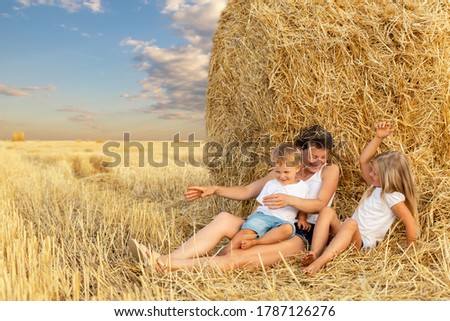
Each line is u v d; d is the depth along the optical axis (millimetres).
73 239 4613
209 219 5953
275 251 3840
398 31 4672
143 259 3773
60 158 12414
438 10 4844
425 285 3365
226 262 3691
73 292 3123
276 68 4695
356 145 4715
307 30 4672
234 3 5676
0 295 2955
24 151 15805
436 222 4207
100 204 6465
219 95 6066
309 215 4230
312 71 4668
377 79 4676
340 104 4676
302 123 4727
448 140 4680
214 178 6215
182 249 3818
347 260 3781
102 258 4012
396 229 4250
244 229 3902
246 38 5277
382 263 3760
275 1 4867
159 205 6785
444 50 4695
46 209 5898
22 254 3568
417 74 4637
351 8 4773
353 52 4668
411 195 4070
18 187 7703
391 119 4664
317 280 3508
